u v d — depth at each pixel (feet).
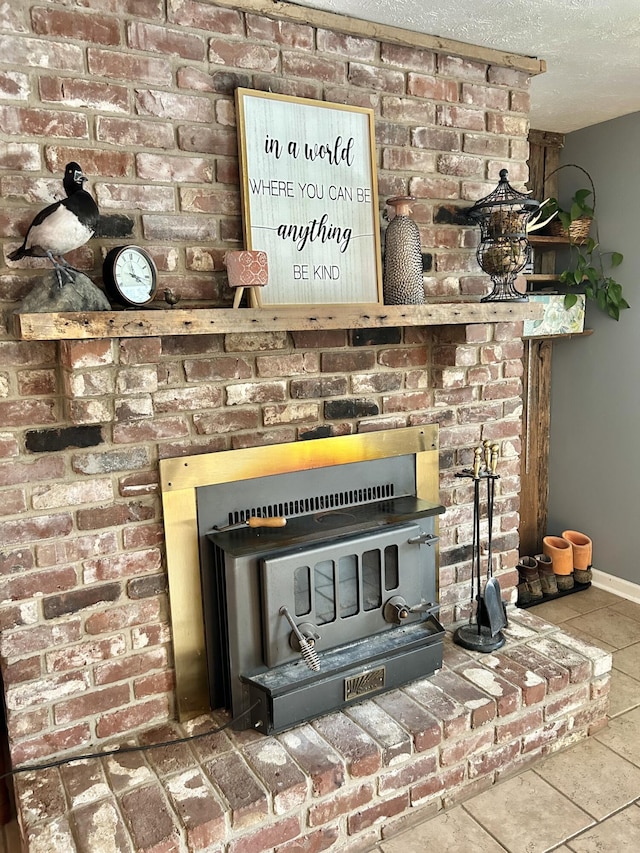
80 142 4.94
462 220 6.90
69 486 5.17
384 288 6.38
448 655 6.88
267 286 5.70
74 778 5.15
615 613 9.41
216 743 5.53
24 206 4.79
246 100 5.46
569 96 8.23
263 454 5.96
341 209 6.06
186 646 5.80
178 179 5.33
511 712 6.17
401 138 6.41
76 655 5.38
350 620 5.86
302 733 5.64
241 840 4.87
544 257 10.31
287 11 5.55
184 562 5.69
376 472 6.68
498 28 6.18
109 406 5.14
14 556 5.04
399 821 5.65
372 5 5.65
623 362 9.52
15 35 4.64
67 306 4.62
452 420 7.13
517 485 7.72
